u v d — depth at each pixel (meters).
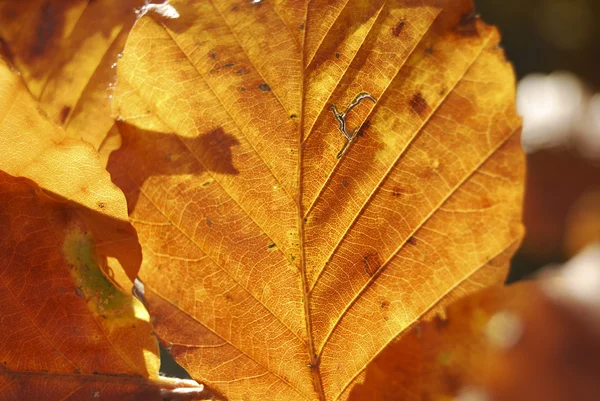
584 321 0.11
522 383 0.11
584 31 0.43
